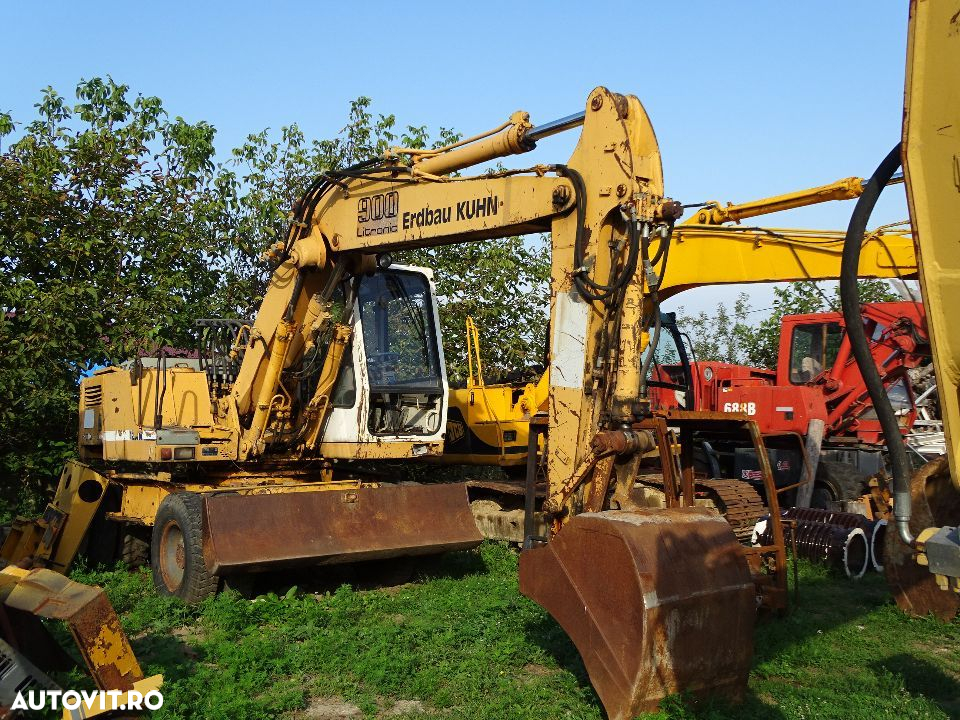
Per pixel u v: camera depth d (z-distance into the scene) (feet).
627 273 18.88
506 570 28.45
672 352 44.68
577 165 20.10
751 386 41.29
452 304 50.03
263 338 28.22
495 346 50.85
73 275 40.70
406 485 26.84
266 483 28.66
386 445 29.07
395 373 29.53
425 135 50.34
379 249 25.91
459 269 49.93
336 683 17.92
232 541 23.17
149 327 40.32
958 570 10.34
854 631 22.62
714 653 15.39
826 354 43.65
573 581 15.78
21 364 37.68
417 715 16.40
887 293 71.36
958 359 8.39
